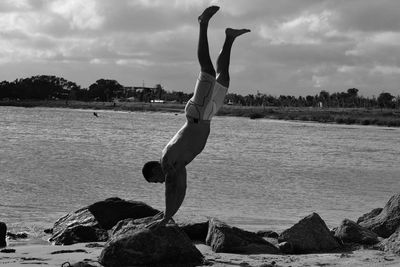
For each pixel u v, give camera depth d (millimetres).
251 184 22500
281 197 19203
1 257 8695
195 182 22578
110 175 24469
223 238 9422
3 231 10578
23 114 135250
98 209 12250
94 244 10117
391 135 75750
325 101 199625
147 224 8688
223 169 27969
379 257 8766
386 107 177875
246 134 68750
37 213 15062
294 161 34125
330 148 47438
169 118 132625
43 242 10930
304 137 64875
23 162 29312
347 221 10633
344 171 28875
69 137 53906
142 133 64688
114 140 51219
